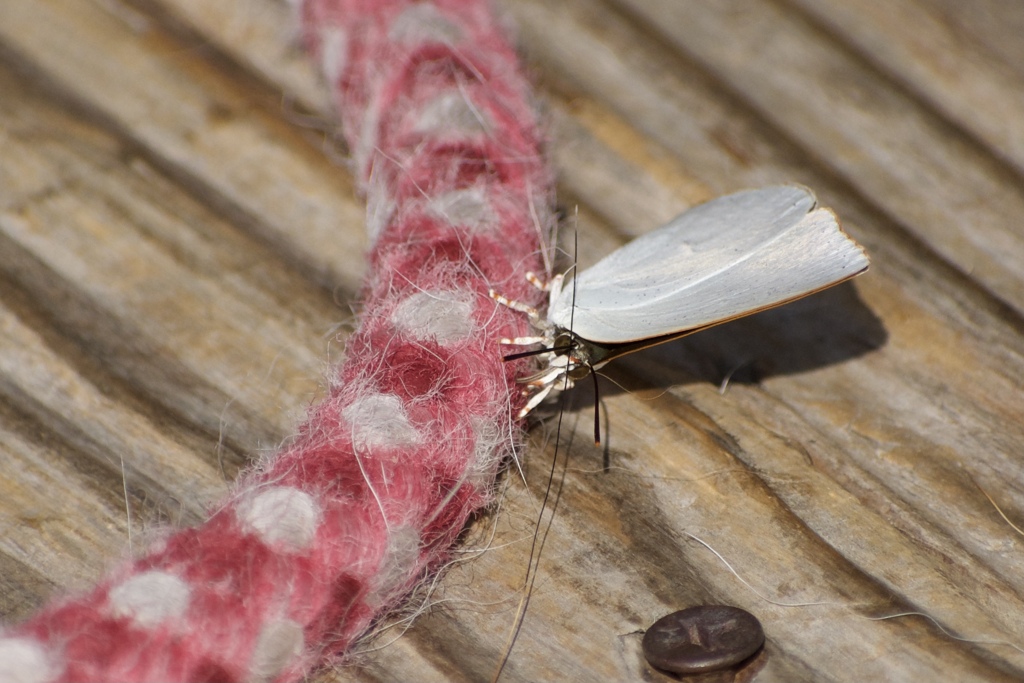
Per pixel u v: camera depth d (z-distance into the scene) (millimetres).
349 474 287
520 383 302
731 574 297
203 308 314
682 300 298
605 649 292
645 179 328
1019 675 291
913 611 294
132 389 307
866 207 327
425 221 305
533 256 309
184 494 300
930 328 316
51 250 317
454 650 291
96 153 326
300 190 325
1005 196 329
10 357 309
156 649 278
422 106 316
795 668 291
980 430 308
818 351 314
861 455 306
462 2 327
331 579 283
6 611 291
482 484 296
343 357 303
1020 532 300
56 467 301
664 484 302
